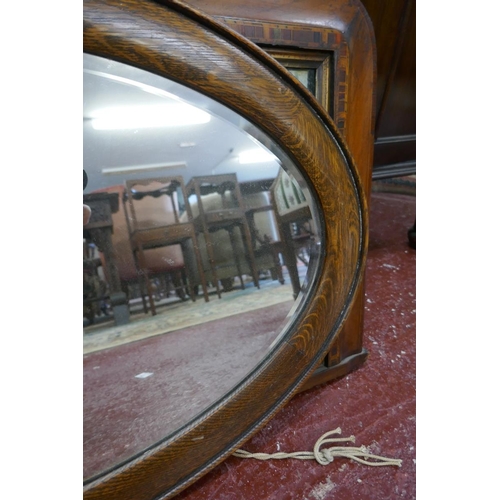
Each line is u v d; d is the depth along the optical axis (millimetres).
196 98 442
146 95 430
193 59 406
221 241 541
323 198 545
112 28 361
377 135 1164
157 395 537
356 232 604
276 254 580
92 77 399
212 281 549
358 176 580
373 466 620
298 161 512
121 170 455
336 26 575
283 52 544
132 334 515
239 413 553
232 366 577
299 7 541
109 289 489
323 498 568
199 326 553
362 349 874
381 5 873
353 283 640
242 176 523
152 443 502
